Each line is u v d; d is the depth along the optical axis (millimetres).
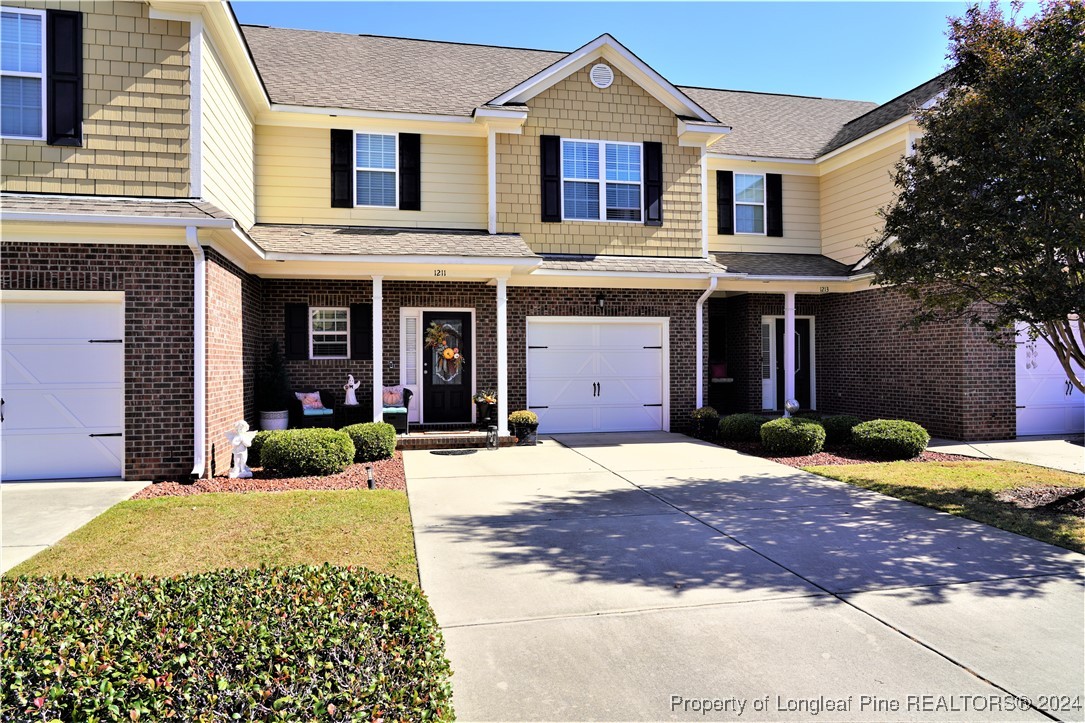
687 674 3381
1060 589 4539
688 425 12945
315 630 2594
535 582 4656
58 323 7629
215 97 8711
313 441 8219
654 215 12727
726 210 14328
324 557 5008
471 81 13617
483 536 5746
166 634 2467
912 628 3914
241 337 9750
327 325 11938
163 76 7906
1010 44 6520
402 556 5117
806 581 4695
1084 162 6109
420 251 10445
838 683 3295
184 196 7953
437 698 2385
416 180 12164
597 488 7750
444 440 10617
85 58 7723
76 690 2084
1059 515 6465
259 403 11078
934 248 6660
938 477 8273
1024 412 11875
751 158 14250
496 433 10773
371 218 12023
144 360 7695
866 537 5777
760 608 4215
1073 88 6004
